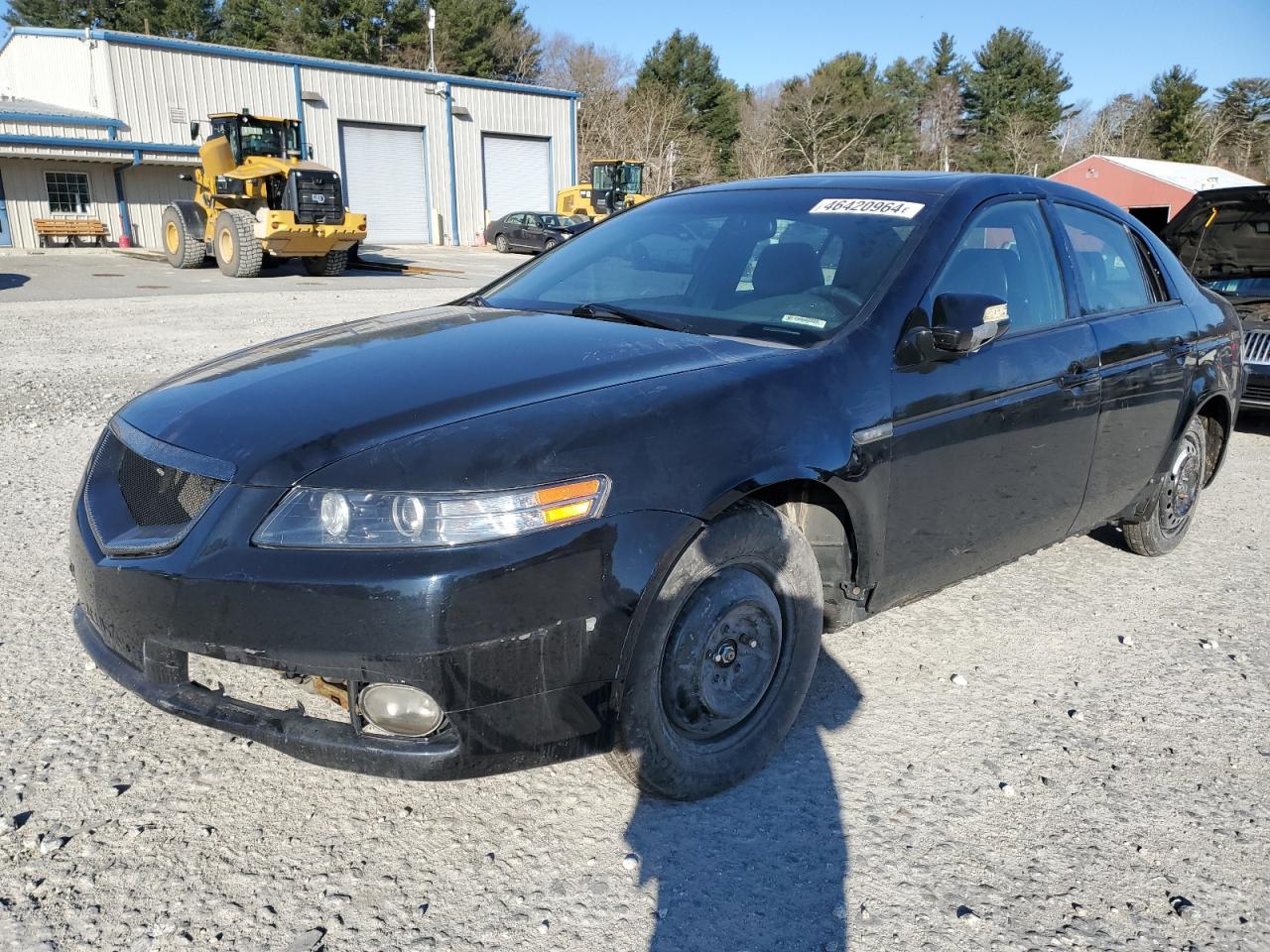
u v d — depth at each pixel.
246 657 2.13
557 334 2.85
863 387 2.73
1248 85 77.38
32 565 4.05
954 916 2.19
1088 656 3.54
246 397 2.49
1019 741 2.94
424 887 2.22
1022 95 69.69
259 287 17.80
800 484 2.64
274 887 2.20
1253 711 3.17
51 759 2.66
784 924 2.15
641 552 2.22
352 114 33.59
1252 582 4.35
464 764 2.14
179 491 2.29
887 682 3.29
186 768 2.66
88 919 2.08
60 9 61.47
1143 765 2.83
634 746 2.34
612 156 59.97
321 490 2.11
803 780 2.70
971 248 3.20
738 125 66.62
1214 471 4.82
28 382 8.10
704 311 3.11
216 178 20.22
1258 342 7.23
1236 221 7.48
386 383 2.47
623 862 2.33
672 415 2.36
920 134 73.50
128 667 2.37
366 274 22.36
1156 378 3.91
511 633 2.10
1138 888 2.31
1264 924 2.20
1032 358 3.27
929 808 2.59
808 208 3.39
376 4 52.53
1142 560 4.61
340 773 2.67
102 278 19.11
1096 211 3.98
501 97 37.31
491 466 2.12
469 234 37.53
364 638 2.05
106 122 28.47
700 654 2.44
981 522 3.19
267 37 54.91
